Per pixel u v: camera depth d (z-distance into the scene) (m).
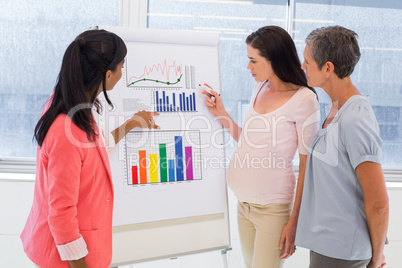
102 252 1.10
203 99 1.66
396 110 2.45
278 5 2.37
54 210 0.96
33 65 2.29
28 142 2.33
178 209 1.58
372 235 1.17
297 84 1.49
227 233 1.67
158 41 1.60
